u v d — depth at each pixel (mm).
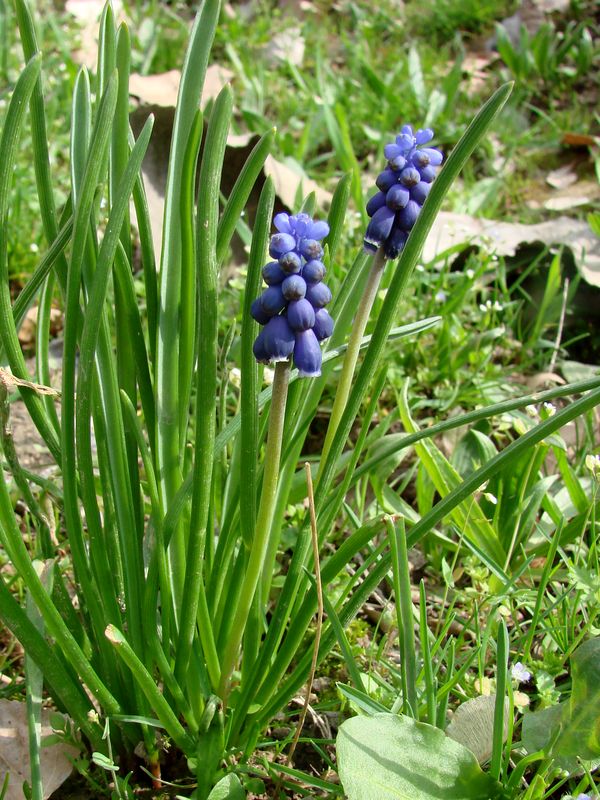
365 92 740
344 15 927
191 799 269
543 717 271
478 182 656
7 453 243
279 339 201
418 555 390
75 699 256
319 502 259
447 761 248
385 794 235
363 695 256
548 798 287
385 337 236
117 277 246
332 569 252
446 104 741
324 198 601
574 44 830
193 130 222
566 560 323
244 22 880
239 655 304
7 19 749
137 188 243
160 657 252
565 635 315
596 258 563
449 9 897
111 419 248
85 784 286
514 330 543
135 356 254
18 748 281
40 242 544
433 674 289
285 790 285
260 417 304
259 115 681
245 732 280
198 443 227
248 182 233
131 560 254
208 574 280
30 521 390
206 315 217
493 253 501
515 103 768
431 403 460
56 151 638
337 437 251
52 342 509
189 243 235
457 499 242
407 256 224
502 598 308
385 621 354
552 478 371
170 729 256
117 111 241
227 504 290
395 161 229
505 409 251
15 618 235
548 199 663
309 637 327
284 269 195
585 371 495
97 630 262
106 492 260
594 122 750
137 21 841
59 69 718
